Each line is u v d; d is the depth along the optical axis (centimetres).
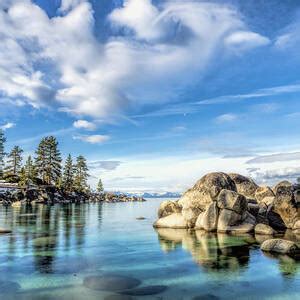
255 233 2564
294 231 2642
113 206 8362
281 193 2892
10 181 9894
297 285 1260
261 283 1283
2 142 10731
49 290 1186
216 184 3011
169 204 3347
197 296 1142
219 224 2667
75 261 1627
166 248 1980
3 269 1462
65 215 4616
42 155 10369
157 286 1245
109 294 1149
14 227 2994
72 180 11662
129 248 1984
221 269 1482
